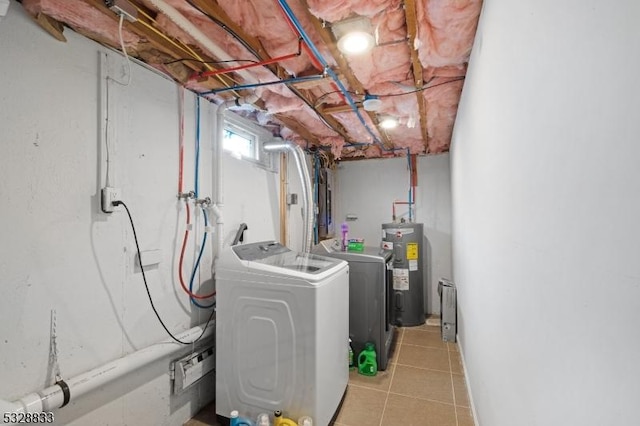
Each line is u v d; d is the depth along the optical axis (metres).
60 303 1.32
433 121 2.92
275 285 1.79
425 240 4.20
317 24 1.41
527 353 0.87
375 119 2.78
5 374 1.15
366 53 1.70
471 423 1.91
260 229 2.85
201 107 2.15
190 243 2.03
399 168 4.36
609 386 0.48
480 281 1.63
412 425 1.90
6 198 1.16
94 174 1.47
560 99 0.64
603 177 0.49
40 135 1.27
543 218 0.74
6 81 1.17
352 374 2.53
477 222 1.68
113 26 1.39
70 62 1.38
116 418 1.53
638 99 0.41
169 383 1.83
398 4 1.32
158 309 1.79
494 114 1.20
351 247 3.08
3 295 1.15
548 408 0.73
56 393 1.23
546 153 0.72
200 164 2.14
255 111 2.61
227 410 1.90
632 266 0.42
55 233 1.31
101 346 1.48
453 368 2.61
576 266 0.59
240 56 1.72
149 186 1.76
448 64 1.83
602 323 0.50
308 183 2.88
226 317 1.91
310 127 3.10
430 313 4.17
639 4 0.40
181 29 1.46
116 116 1.57
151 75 1.78
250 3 1.34
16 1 1.20
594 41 0.51
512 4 0.95
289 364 1.75
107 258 1.52
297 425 1.70
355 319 2.68
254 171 2.78
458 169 2.67
